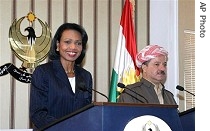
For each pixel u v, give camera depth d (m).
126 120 1.98
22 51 4.60
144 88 3.22
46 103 2.89
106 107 1.96
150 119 2.04
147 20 5.12
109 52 4.96
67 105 2.91
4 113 4.48
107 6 5.00
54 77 2.95
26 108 4.56
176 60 5.14
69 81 3.01
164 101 3.31
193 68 5.26
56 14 4.79
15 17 4.62
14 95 4.54
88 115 1.99
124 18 4.59
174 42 5.16
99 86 4.88
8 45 4.57
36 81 2.90
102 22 4.96
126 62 4.44
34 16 4.69
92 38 4.91
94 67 4.89
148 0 5.14
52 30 4.76
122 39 4.51
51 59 3.26
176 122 2.12
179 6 5.21
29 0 4.69
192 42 5.30
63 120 2.15
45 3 4.75
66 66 3.10
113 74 4.41
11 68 4.54
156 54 3.26
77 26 3.20
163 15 5.16
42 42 4.69
